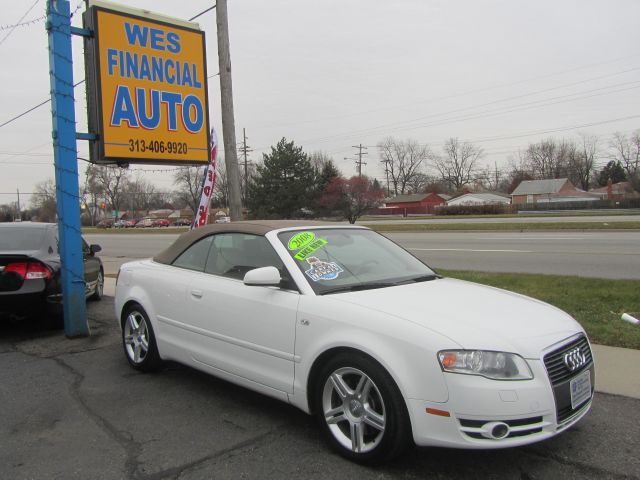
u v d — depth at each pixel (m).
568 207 61.97
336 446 3.41
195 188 94.62
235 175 10.97
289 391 3.69
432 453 3.40
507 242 19.11
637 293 7.66
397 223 42.97
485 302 3.59
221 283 4.34
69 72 6.52
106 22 7.25
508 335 3.08
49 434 3.81
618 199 63.28
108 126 7.30
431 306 3.40
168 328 4.84
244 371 4.03
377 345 3.16
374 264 4.31
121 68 7.42
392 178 114.44
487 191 105.56
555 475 3.11
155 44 7.78
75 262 6.64
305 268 3.91
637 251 14.42
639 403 4.14
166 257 5.23
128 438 3.73
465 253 15.87
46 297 6.64
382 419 3.16
